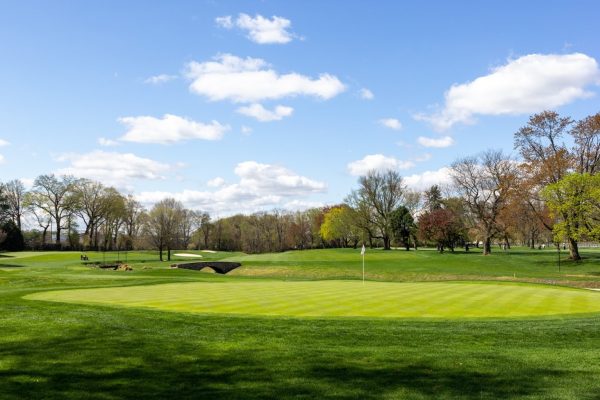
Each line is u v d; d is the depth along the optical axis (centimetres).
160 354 1128
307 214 14688
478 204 7781
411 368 1055
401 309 1923
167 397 824
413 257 7125
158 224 8800
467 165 7706
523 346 1326
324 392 867
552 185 5044
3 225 9850
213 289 2689
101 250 11169
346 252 8088
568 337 1443
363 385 916
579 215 4944
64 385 883
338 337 1374
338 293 2461
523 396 869
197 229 13962
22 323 1449
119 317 1581
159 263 7575
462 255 7350
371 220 9450
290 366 1045
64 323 1455
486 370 1049
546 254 7794
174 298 2194
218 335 1361
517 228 7606
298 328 1482
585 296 2436
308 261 6706
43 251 9994
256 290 2627
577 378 995
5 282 3206
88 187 10650
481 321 1659
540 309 1973
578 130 5922
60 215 10581
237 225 14712
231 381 925
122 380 920
